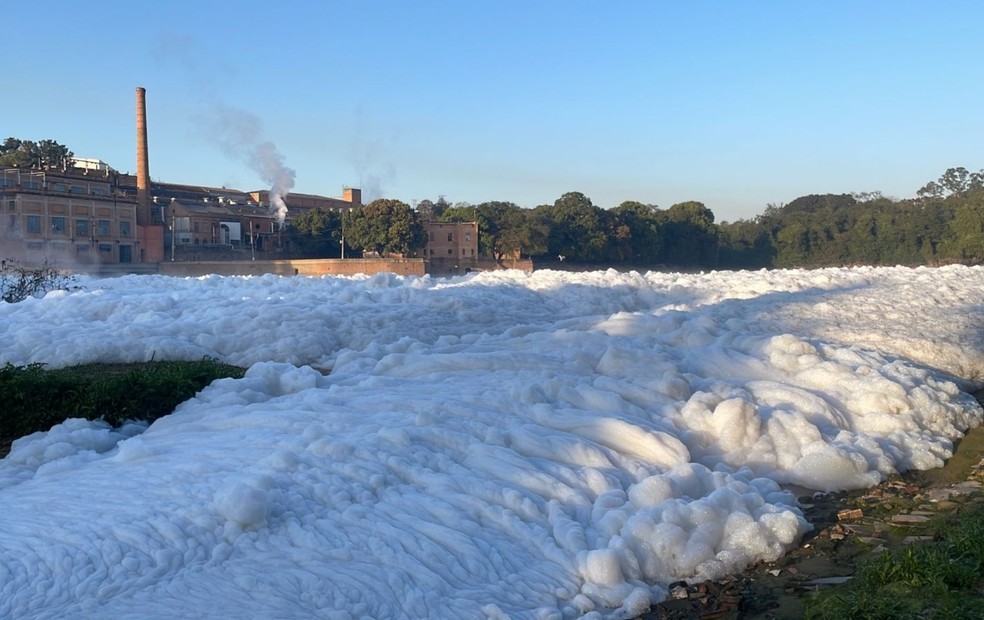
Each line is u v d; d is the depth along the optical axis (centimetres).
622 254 8888
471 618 484
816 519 694
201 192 9581
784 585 568
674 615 524
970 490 774
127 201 7012
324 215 8300
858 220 10438
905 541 646
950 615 466
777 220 11156
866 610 488
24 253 6209
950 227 9456
